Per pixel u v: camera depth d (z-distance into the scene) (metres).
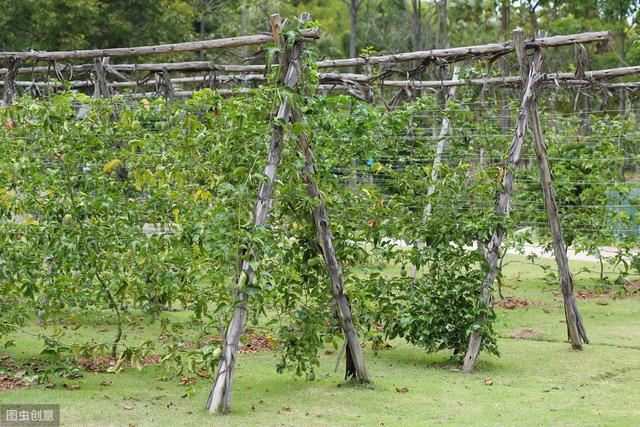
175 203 6.91
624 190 11.47
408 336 7.55
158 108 7.11
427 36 31.83
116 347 7.20
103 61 10.25
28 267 6.39
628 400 6.19
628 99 11.88
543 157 8.32
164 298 6.94
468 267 7.33
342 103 6.52
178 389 6.34
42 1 23.55
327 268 6.35
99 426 5.25
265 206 5.75
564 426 5.43
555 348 8.24
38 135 7.01
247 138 5.85
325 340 6.51
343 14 44.72
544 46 7.95
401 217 7.57
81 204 6.54
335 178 7.21
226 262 5.80
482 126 10.20
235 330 5.72
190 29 27.34
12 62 9.85
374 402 6.06
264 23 29.88
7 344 6.82
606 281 10.95
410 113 8.48
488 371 7.22
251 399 6.11
